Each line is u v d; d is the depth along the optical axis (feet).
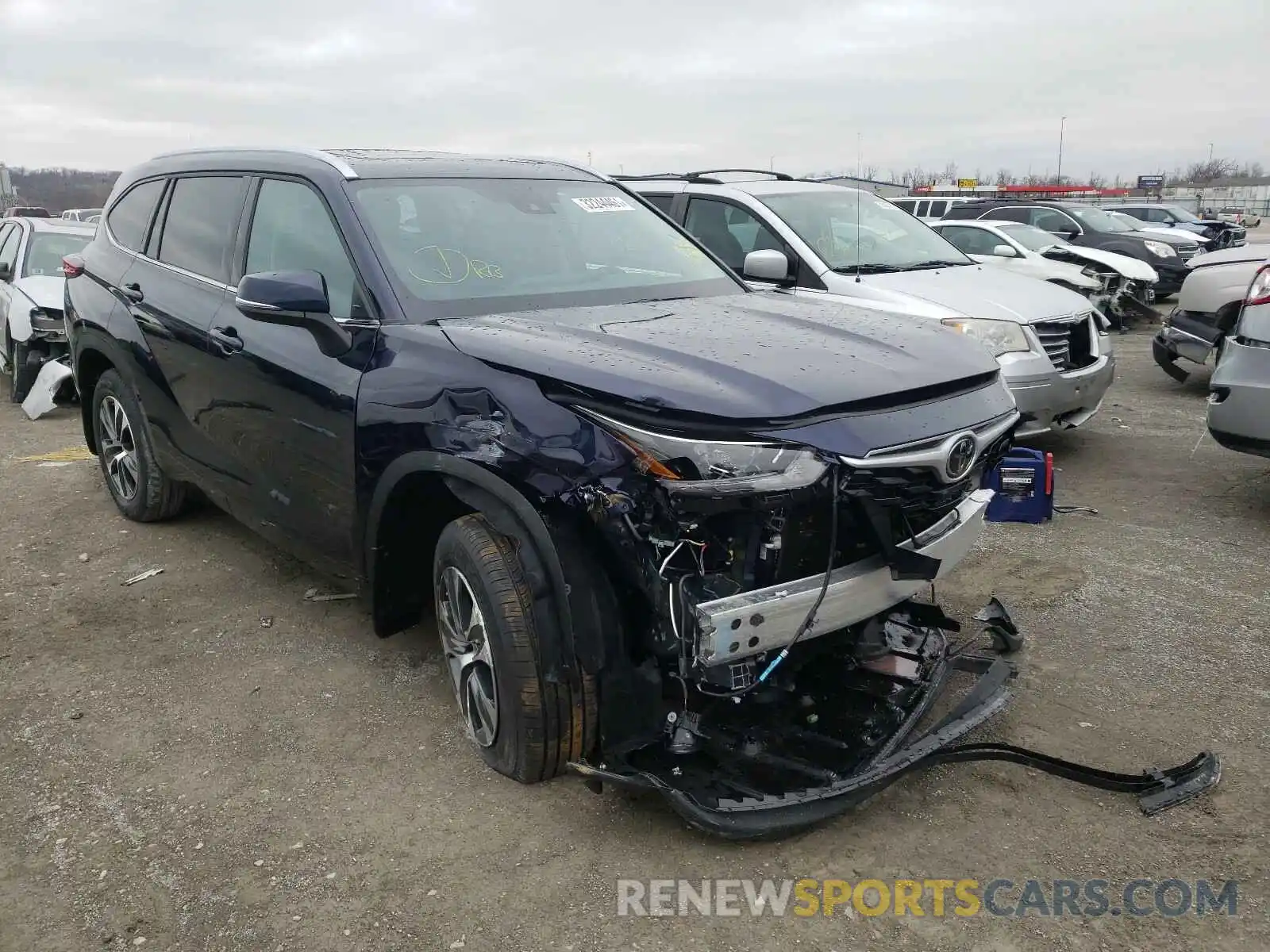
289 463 11.86
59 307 27.99
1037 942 7.70
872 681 10.60
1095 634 13.04
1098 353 20.99
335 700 11.63
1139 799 9.37
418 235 11.66
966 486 9.73
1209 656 12.35
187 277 14.37
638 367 8.71
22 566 15.88
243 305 10.47
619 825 9.23
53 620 13.88
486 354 9.45
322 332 10.69
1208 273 27.53
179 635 13.38
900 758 9.20
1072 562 15.64
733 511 8.09
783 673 9.93
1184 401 28.35
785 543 8.32
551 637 8.80
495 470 8.92
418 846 8.96
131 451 17.38
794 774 9.06
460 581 9.66
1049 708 11.18
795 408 8.22
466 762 10.30
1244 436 16.51
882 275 21.61
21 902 8.30
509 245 12.16
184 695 11.76
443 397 9.54
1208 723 10.80
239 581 15.23
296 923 8.04
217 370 13.06
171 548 16.60
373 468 10.23
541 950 7.73
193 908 8.21
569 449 8.46
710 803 8.52
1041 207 55.77
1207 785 9.50
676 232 14.23
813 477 8.08
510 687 8.98
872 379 8.88
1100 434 24.41
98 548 16.63
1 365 32.37
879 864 8.63
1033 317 19.81
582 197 13.85
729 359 8.96
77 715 11.31
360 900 8.29
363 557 10.94
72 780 10.05
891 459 8.46
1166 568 15.34
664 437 8.11
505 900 8.26
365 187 12.00
